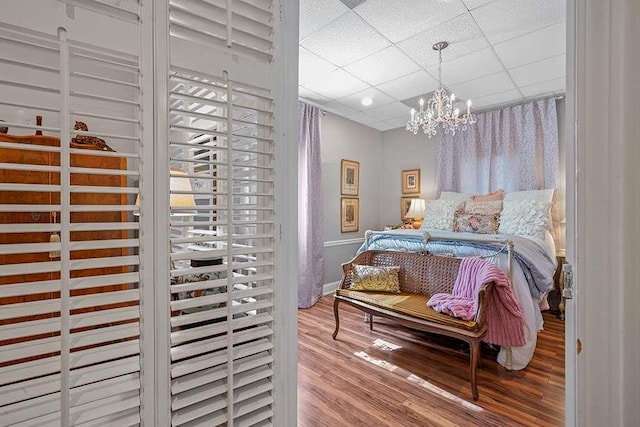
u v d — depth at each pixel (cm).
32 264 61
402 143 521
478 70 316
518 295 246
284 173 95
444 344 284
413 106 423
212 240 82
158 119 72
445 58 291
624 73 70
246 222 87
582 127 75
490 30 247
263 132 92
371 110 439
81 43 63
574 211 80
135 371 70
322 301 422
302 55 287
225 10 82
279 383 95
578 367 76
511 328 230
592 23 74
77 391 64
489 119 423
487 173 424
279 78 93
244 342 90
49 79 91
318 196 423
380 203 543
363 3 216
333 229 464
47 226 61
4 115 94
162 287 73
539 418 183
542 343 283
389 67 311
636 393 69
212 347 81
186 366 77
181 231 124
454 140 453
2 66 83
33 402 60
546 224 330
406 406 195
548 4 216
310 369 241
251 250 88
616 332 71
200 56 78
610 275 72
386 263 322
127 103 69
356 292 296
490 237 287
